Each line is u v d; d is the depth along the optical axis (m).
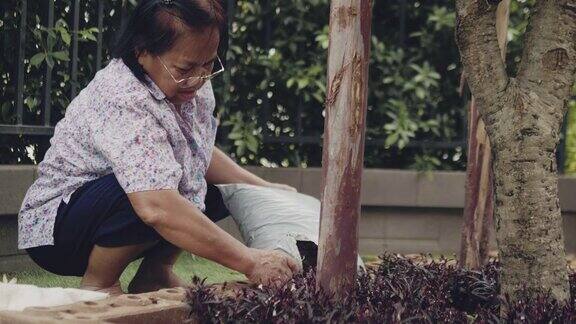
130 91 3.13
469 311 3.29
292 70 5.91
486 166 3.89
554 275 2.73
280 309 2.57
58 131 3.40
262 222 3.62
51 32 4.68
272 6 5.89
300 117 5.99
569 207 6.10
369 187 5.95
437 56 6.21
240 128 5.82
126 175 3.04
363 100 2.73
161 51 3.09
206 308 2.63
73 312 2.51
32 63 4.62
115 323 2.47
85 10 5.04
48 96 4.76
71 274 3.52
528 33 2.81
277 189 3.91
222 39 3.25
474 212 3.92
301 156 6.12
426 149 6.20
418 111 6.16
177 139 3.20
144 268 3.62
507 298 2.70
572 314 2.58
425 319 2.58
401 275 3.26
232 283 3.05
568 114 7.32
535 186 2.71
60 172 3.35
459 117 6.25
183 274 4.54
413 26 6.29
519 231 2.73
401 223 6.05
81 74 5.05
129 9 5.16
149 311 2.56
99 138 3.13
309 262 3.50
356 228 2.77
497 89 2.75
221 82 5.77
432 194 6.02
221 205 3.84
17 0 4.66
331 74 2.73
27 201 3.40
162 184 3.04
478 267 3.72
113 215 3.23
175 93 3.18
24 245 3.39
